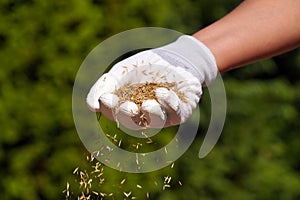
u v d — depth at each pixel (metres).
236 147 7.75
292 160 8.41
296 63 8.84
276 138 8.13
